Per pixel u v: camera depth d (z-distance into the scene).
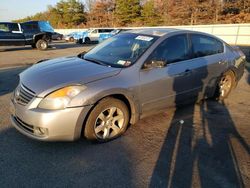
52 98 3.04
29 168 2.92
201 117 4.54
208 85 4.89
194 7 42.75
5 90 6.14
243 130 4.07
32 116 3.05
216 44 5.16
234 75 5.55
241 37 26.45
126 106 3.63
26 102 3.17
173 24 44.94
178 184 2.73
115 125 3.62
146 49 3.88
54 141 3.18
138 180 2.78
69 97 3.06
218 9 40.94
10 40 15.53
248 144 3.63
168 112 4.69
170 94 4.12
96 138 3.42
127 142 3.56
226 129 4.09
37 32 16.53
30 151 3.25
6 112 4.57
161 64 3.74
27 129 3.25
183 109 4.88
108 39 4.78
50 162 3.04
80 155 3.20
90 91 3.16
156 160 3.16
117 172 2.90
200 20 42.47
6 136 3.61
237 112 4.85
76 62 3.92
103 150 3.34
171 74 4.02
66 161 3.07
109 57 4.04
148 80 3.73
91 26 60.03
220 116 4.62
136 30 4.74
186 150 3.41
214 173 2.95
